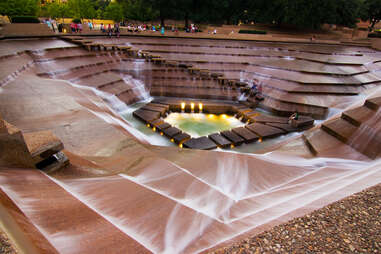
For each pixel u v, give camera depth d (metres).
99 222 2.82
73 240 2.36
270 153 8.78
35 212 2.65
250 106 18.80
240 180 5.34
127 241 2.54
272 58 25.70
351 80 19.47
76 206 3.08
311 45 33.09
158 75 21.59
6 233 1.70
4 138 3.55
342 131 9.19
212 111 18.61
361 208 2.58
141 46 27.27
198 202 3.89
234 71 23.42
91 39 24.78
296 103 17.17
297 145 9.83
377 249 2.10
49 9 46.53
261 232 2.29
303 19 40.00
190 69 21.86
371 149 7.84
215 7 47.25
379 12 48.50
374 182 3.20
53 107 8.84
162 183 4.50
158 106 17.94
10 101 9.11
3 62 14.34
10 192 2.88
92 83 17.47
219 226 2.92
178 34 32.44
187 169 5.62
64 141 6.65
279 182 5.50
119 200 3.54
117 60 22.12
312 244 2.15
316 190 3.78
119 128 8.30
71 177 4.16
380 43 34.38
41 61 16.95
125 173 4.79
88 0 47.69
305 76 19.77
